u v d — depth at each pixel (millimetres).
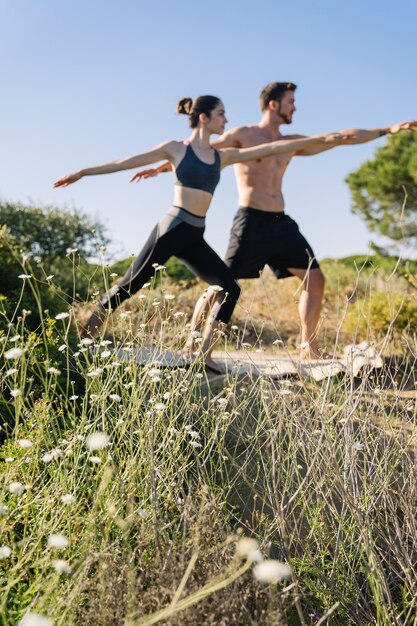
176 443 3074
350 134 5762
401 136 21453
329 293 10422
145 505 2699
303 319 6035
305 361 5297
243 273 6039
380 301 7531
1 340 3164
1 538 2404
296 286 10164
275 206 5996
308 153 6195
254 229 5926
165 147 5180
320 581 2668
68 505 2516
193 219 5121
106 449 2875
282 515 2627
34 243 14258
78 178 5016
